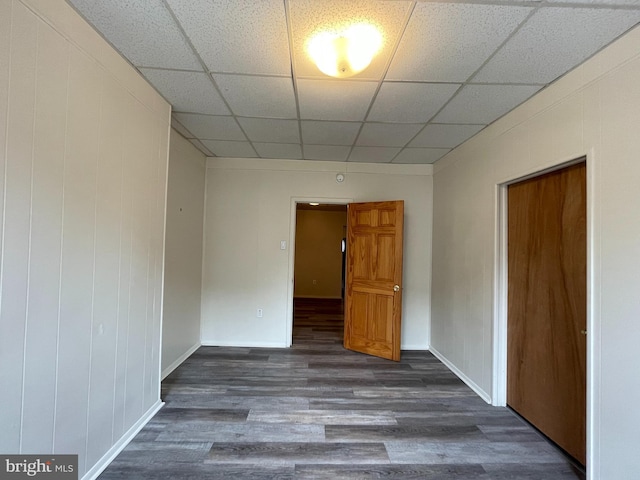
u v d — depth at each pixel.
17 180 1.26
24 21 1.27
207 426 2.29
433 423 2.41
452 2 1.39
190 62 1.94
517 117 2.44
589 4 1.38
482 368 2.88
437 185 4.06
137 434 2.17
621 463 1.53
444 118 2.69
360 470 1.88
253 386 2.98
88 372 1.69
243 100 2.45
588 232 1.75
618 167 1.59
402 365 3.63
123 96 1.95
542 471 1.91
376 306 3.96
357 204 4.19
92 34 1.65
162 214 2.51
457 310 3.40
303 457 1.98
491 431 2.32
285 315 4.23
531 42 1.66
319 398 2.77
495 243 2.72
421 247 4.26
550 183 2.24
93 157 1.70
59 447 1.50
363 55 1.70
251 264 4.23
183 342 3.61
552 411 2.20
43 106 1.37
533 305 2.40
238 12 1.49
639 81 1.50
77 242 1.59
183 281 3.56
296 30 1.62
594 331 1.70
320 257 8.69
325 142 3.42
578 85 1.86
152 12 1.51
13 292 1.26
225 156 4.13
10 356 1.25
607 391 1.61
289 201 4.23
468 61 1.85
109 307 1.87
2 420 1.22
